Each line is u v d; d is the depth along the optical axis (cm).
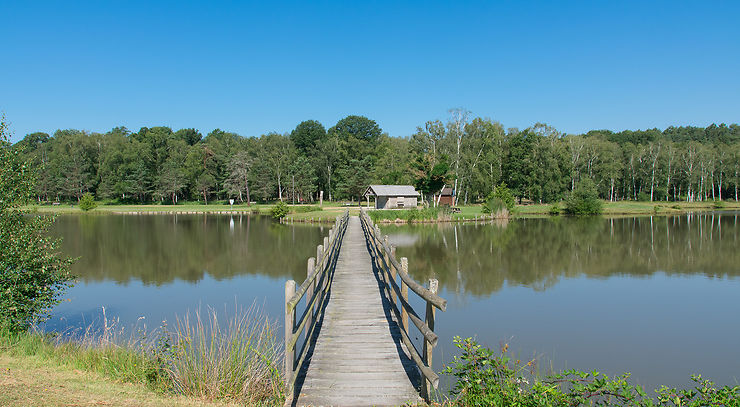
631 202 7225
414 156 6375
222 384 570
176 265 2245
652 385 869
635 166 7638
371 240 1752
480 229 4019
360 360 643
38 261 950
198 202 8475
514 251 2662
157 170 8350
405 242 3091
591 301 1495
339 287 1146
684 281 1825
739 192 7794
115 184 7869
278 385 555
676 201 7475
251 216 5912
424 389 509
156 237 3419
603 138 8481
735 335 1148
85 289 1702
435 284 505
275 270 2111
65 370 637
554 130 6950
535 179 6581
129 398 536
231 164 7944
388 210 4806
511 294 1602
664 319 1295
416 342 1061
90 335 1082
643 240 3105
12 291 873
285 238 3362
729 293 1611
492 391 482
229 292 1648
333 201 8575
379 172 7412
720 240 3044
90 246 2905
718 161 7256
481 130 6900
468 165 6412
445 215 4775
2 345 736
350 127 10056
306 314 624
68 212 6438
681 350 1053
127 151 8131
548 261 2323
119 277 1942
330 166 8381
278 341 906
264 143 8562
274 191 8056
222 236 3491
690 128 12656
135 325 1136
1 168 938
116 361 654
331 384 562
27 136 9900
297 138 9494
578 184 6072
